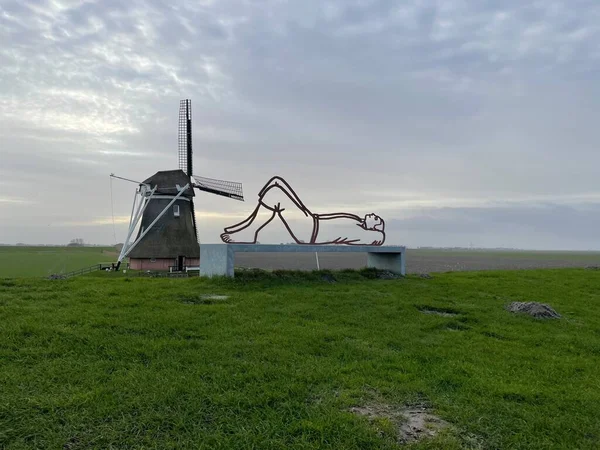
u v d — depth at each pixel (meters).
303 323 7.73
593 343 7.58
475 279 16.11
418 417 4.33
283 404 4.36
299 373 5.17
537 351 6.92
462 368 5.75
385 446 3.69
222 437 3.71
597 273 18.66
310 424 3.91
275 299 9.65
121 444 3.57
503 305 10.84
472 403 4.64
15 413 3.88
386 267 16.58
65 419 3.87
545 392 5.06
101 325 6.69
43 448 3.45
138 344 5.89
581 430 4.21
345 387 4.91
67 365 5.07
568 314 10.34
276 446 3.62
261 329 7.04
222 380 4.84
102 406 4.09
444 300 11.01
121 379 4.71
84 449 3.47
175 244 28.62
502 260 63.00
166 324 6.95
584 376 5.84
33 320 6.73
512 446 3.86
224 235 12.52
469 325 8.55
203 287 10.82
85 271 27.33
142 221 29.23
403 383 5.11
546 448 3.86
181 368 5.18
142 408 4.12
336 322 8.02
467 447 3.79
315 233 14.11
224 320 7.48
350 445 3.67
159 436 3.71
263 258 65.06
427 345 6.86
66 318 6.93
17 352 5.38
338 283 13.00
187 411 4.10
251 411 4.20
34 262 43.31
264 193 13.05
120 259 27.42
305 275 13.46
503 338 7.74
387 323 8.17
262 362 5.52
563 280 16.42
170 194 28.98
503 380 5.40
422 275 16.48
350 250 14.49
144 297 9.15
